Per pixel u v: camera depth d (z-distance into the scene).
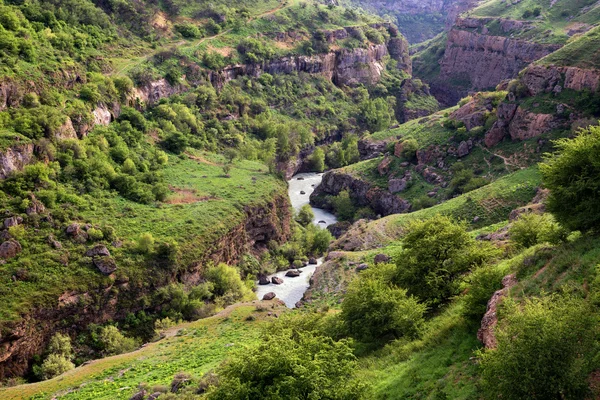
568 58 101.25
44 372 57.34
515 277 32.97
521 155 98.69
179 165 111.62
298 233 110.31
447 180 107.06
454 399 27.27
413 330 39.38
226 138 137.12
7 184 72.38
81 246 70.62
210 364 50.03
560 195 33.62
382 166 123.56
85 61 113.50
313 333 35.66
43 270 65.31
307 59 188.62
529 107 101.69
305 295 76.44
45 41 104.31
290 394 25.86
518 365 21.23
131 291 70.25
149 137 113.62
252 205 98.50
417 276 45.75
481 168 103.31
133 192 89.31
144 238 75.06
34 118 82.31
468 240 46.22
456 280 43.72
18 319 58.62
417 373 32.22
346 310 43.59
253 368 27.86
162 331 66.25
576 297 25.48
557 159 35.09
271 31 187.12
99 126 100.75
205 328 64.81
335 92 193.62
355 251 86.38
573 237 35.00
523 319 22.17
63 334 63.00
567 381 20.39
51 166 81.25
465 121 115.69
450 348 33.19
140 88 123.56
